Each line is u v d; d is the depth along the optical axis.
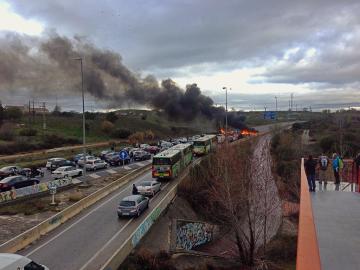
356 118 108.44
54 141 84.44
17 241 20.86
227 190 28.20
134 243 22.39
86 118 122.81
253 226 29.17
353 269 5.63
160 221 28.91
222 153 37.03
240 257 27.02
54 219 25.61
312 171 13.88
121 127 115.44
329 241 7.12
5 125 88.06
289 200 42.47
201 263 25.38
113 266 18.78
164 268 22.03
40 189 35.50
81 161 55.91
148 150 75.69
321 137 70.62
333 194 12.78
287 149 58.12
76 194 35.22
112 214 29.12
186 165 53.56
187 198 37.03
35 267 14.58
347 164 19.98
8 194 31.66
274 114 115.75
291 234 32.47
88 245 21.91
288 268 26.89
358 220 8.86
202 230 29.73
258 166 35.94
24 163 58.59
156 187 36.81
